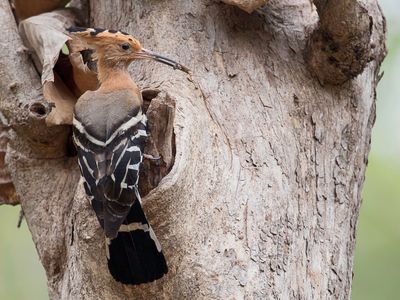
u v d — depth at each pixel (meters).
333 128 11.31
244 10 11.45
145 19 11.84
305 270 10.17
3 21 11.94
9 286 17.92
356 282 15.82
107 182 9.09
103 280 9.45
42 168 11.32
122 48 10.77
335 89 11.55
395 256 15.91
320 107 11.36
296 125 11.10
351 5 10.92
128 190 9.02
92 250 9.43
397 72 16.80
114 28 12.06
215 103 10.87
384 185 16.45
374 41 12.12
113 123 9.60
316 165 10.97
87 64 11.37
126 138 9.46
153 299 9.41
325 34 11.20
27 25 11.67
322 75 11.48
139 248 9.05
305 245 10.33
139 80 11.09
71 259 10.13
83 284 9.61
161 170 9.53
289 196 10.45
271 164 10.55
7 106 11.34
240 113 10.89
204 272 9.44
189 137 9.66
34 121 11.04
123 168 9.18
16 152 11.38
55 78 11.38
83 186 9.51
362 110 11.66
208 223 9.72
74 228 9.70
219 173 10.12
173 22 11.70
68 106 11.02
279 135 10.86
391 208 16.30
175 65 10.82
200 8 11.76
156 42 11.58
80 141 9.66
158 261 9.06
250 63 11.38
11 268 18.11
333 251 10.55
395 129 16.80
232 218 9.87
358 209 11.32
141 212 9.05
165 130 9.70
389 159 16.66
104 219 8.91
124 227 9.04
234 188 10.10
